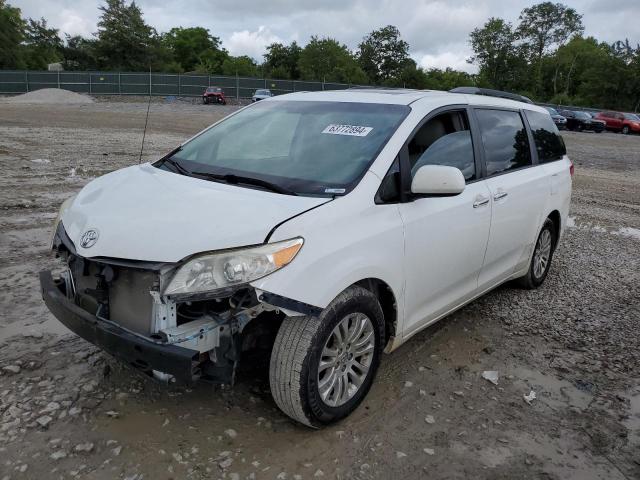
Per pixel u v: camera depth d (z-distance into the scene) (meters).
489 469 2.91
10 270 5.18
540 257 5.47
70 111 30.78
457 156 4.02
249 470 2.75
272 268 2.66
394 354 4.05
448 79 98.31
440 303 3.93
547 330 4.62
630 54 75.31
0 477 2.60
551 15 93.62
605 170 17.48
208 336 2.78
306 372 2.84
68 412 3.09
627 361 4.16
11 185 8.95
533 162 5.11
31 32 87.44
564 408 3.51
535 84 89.12
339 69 88.62
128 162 12.02
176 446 2.88
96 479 2.63
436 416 3.33
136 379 3.45
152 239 2.76
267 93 48.53
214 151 3.95
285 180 3.31
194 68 105.62
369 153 3.43
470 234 3.99
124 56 78.25
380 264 3.14
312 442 2.99
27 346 3.78
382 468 2.85
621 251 7.39
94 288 2.99
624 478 2.92
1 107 32.22
